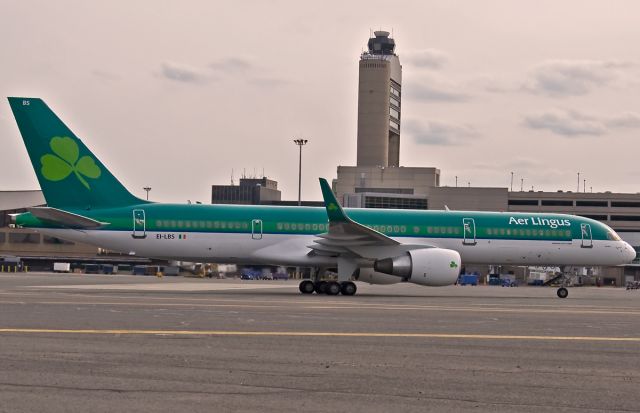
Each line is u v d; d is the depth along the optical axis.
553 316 47.28
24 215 66.06
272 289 79.56
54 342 28.20
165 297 56.84
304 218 69.88
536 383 22.53
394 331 34.78
